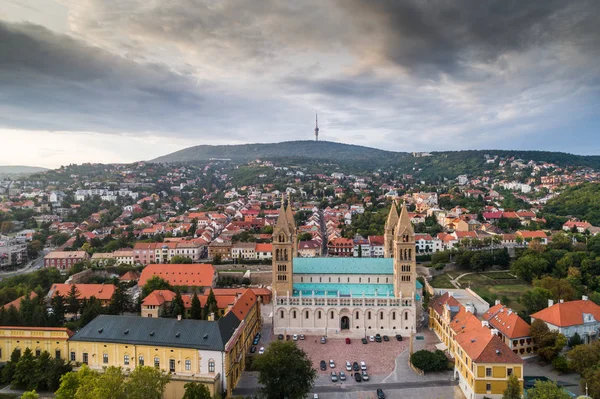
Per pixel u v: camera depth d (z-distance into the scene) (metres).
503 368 120.75
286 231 185.62
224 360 128.50
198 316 182.25
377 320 181.88
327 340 176.50
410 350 152.62
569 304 164.88
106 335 138.50
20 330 142.12
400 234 182.38
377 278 197.62
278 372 119.56
